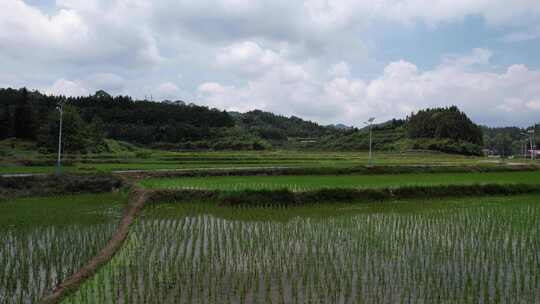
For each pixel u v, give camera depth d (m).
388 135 129.38
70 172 34.53
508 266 14.05
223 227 19.64
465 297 11.38
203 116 133.12
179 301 11.02
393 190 28.78
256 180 33.44
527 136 134.38
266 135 143.75
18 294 11.61
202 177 36.72
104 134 83.75
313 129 184.00
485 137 160.88
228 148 104.31
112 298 11.15
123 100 135.38
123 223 19.91
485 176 39.62
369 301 11.09
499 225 20.17
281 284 12.23
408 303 10.98
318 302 10.99
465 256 15.09
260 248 15.96
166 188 27.03
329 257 14.79
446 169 45.84
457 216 22.38
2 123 81.88
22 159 48.62
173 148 102.12
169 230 19.05
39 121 83.94
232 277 12.80
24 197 29.08
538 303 11.09
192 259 14.63
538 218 21.89
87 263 14.02
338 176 38.78
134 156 59.31
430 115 122.56
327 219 21.50
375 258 14.81
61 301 11.04
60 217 21.58
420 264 14.19
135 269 13.55
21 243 16.59
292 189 27.62
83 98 131.00
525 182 33.44
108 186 32.34
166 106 139.38
